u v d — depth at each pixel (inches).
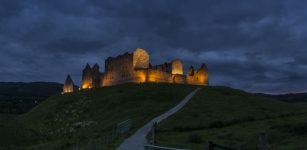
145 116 3474.4
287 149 1674.5
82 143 2036.2
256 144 1738.4
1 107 6614.2
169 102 4242.1
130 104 4239.7
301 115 3454.7
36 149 2245.3
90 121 3860.7
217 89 5083.7
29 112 5329.7
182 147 1770.4
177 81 6210.6
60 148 2059.5
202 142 1984.5
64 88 6820.9
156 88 4980.3
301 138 1967.3
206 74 6707.7
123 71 6102.4
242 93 4943.4
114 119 3644.2
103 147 1737.2
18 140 2947.8
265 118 3260.3
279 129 2326.5
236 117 3243.1
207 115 3368.6
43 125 4212.6
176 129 2714.1
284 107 4146.2
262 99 4616.1
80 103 4766.2
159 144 1854.1
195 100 4229.8
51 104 5137.8
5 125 3641.7
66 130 3742.6
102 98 4771.2
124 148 1633.9
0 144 2657.5
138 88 5049.2
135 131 2598.4
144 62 6067.9
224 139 2110.0
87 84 6648.6
